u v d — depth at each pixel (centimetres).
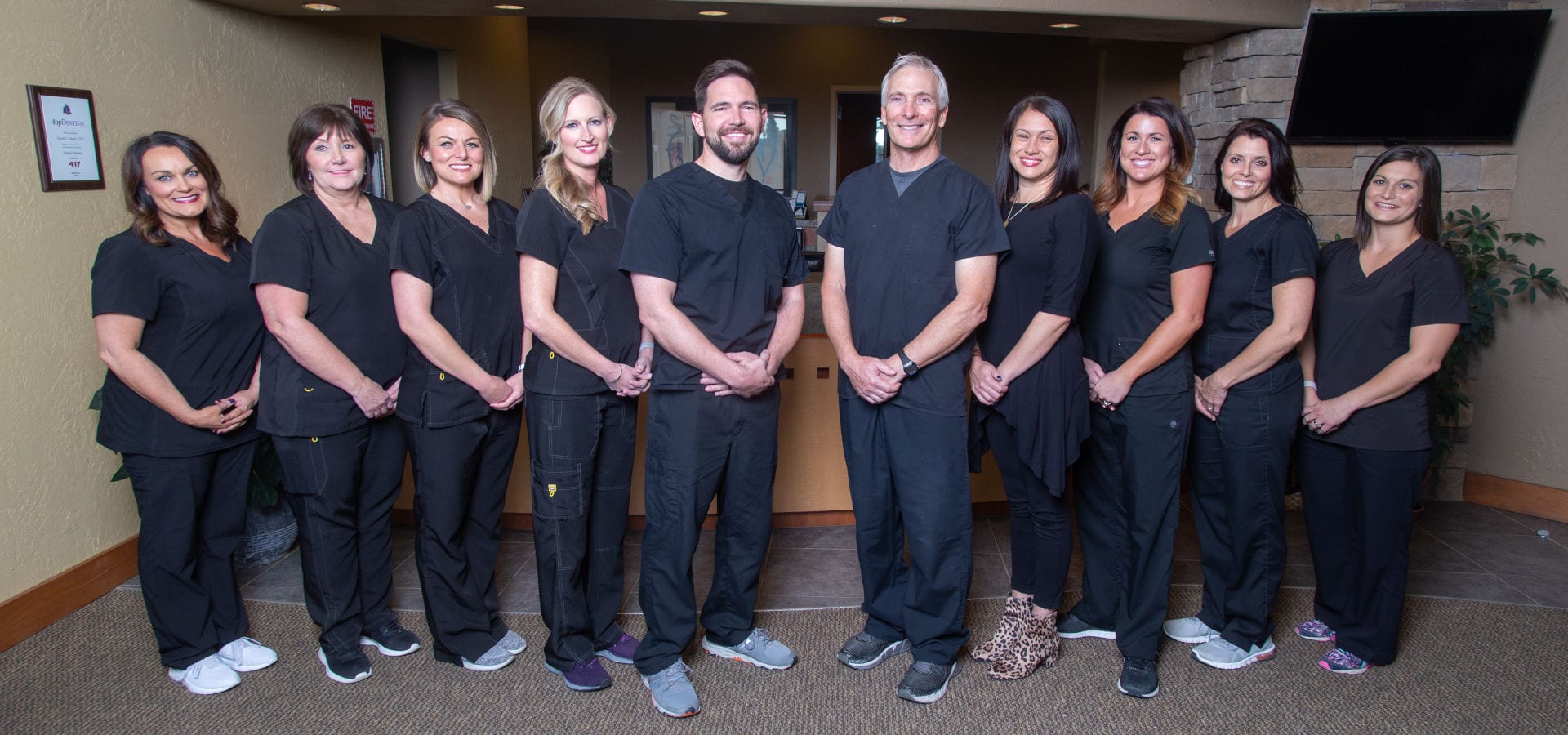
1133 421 219
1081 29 359
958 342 204
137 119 279
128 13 274
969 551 218
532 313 204
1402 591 230
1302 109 346
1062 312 203
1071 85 884
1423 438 221
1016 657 231
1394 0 343
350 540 231
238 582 287
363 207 229
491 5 319
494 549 242
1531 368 346
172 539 222
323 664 238
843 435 230
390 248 208
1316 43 338
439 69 494
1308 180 355
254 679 231
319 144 214
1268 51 354
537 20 794
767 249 210
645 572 221
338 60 379
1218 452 234
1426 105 339
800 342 319
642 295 202
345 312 219
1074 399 211
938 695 222
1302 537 328
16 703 220
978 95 887
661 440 212
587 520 224
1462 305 214
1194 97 405
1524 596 279
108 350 210
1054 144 208
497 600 249
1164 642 250
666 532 216
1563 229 333
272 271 208
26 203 248
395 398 229
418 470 221
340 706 219
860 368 210
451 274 210
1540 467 349
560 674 233
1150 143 213
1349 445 226
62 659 240
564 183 206
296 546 313
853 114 930
